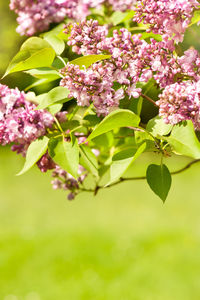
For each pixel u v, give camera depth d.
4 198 6.93
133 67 1.14
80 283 4.08
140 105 1.21
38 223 5.87
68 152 1.16
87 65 1.14
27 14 1.32
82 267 4.38
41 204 6.66
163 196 1.13
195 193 6.80
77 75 1.12
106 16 1.36
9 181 7.59
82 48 1.16
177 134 1.11
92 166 1.20
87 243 5.00
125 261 4.49
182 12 1.12
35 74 1.22
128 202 6.66
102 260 4.53
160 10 1.13
